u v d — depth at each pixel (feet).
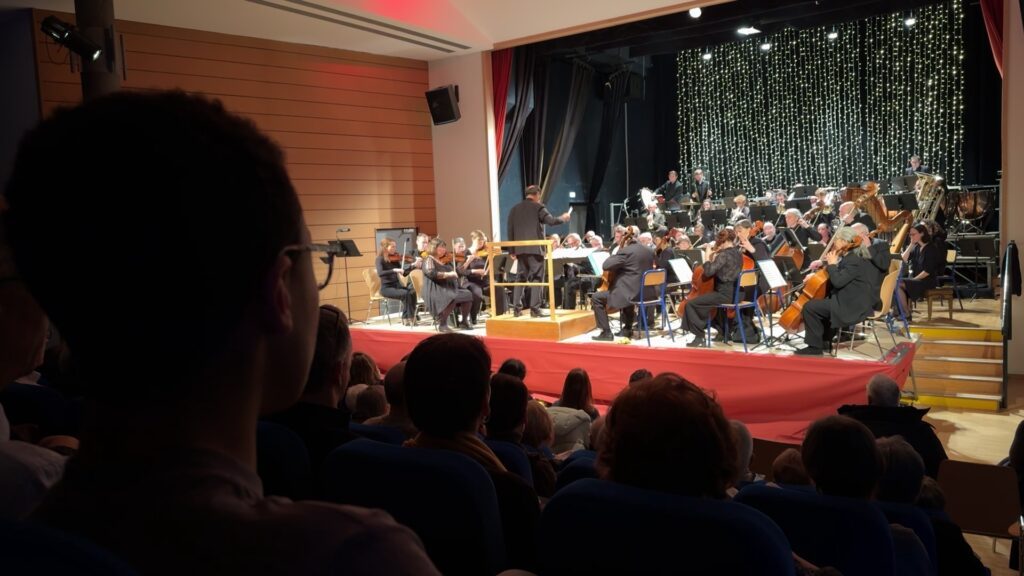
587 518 4.02
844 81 44.57
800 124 46.26
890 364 17.81
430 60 35.50
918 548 5.98
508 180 36.45
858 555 5.32
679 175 50.39
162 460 1.41
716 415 4.40
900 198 28.68
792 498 5.52
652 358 20.98
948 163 41.55
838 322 19.20
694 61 49.14
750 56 47.32
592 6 28.78
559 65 39.83
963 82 40.34
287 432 5.49
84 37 16.22
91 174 1.31
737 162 48.55
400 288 29.17
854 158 44.60
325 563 1.29
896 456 7.95
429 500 4.62
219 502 1.37
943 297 27.63
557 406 14.39
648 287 23.04
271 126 30.60
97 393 1.44
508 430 8.23
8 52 25.08
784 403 19.02
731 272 21.36
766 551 3.61
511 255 26.27
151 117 1.39
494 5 28.68
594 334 25.17
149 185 1.31
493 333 24.90
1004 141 23.93
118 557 1.22
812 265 20.88
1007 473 9.43
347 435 6.37
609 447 4.63
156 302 1.33
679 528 3.77
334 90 32.50
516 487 5.32
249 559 1.29
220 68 29.12
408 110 35.12
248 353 1.48
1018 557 10.30
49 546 1.14
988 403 20.53
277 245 1.49
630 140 49.06
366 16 27.45
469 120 34.78
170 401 1.42
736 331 22.82
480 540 4.54
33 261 1.36
